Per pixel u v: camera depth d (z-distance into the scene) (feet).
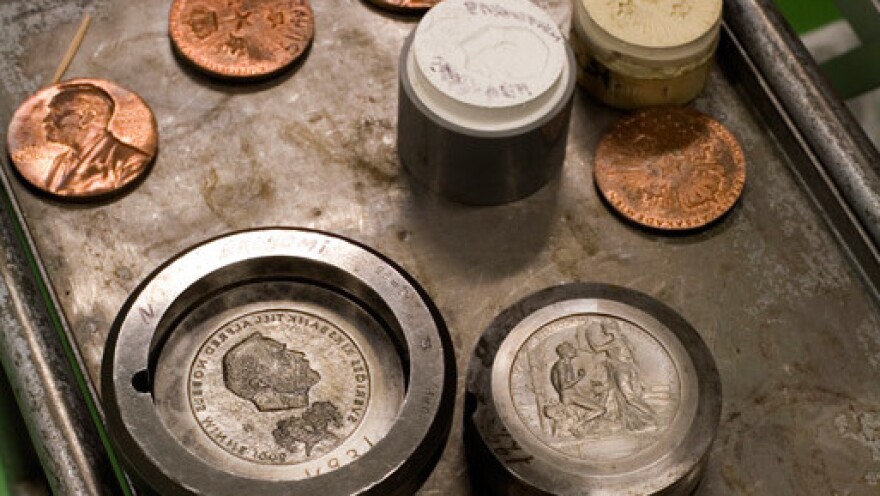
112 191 3.13
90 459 2.92
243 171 3.17
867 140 3.17
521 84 2.99
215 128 3.21
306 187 3.16
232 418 2.84
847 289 3.11
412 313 2.85
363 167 3.18
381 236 3.12
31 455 3.46
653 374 2.89
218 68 3.22
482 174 3.06
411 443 2.75
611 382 2.87
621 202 3.13
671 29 3.13
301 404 2.85
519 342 2.90
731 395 3.02
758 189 3.18
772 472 2.98
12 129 3.16
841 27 3.90
